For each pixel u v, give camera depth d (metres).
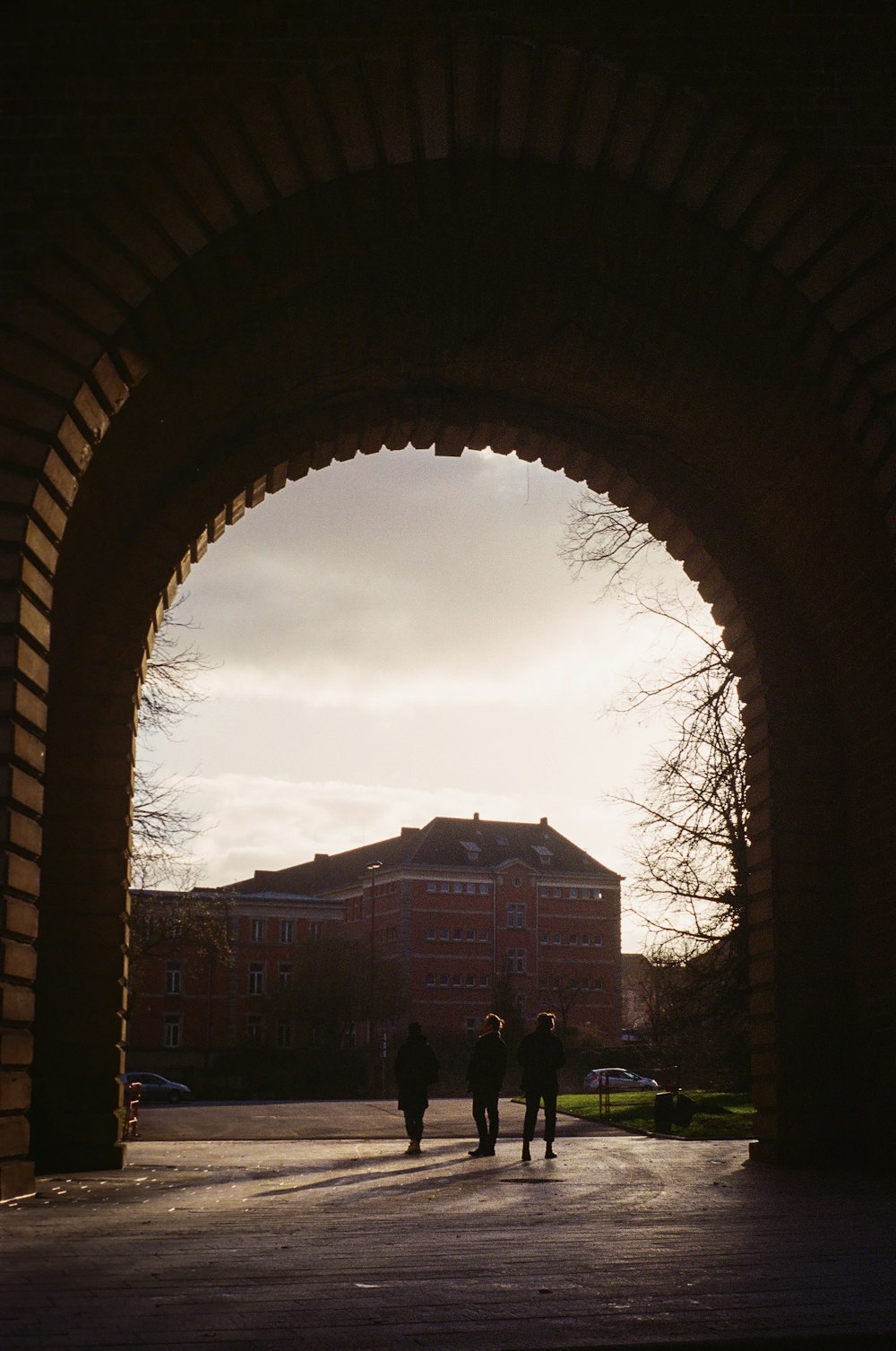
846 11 10.55
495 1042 18.22
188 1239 8.48
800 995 15.33
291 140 10.36
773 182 10.38
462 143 10.42
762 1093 15.61
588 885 102.75
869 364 10.32
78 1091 14.55
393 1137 25.75
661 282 12.95
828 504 14.24
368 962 86.69
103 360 10.34
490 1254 7.78
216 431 15.29
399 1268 7.23
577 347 14.59
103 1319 5.70
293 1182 13.70
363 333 14.46
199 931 40.69
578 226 11.91
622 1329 5.57
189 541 15.35
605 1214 10.23
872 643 14.55
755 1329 5.56
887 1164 14.38
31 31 10.47
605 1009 101.00
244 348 13.94
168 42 10.45
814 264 10.39
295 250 11.20
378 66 10.38
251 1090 76.19
